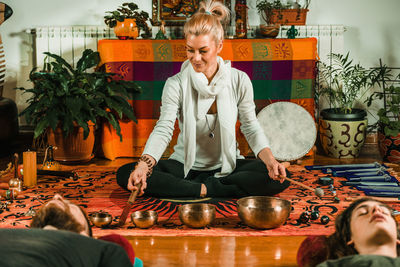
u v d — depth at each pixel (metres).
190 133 2.81
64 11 4.77
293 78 4.25
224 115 2.80
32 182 3.20
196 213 2.37
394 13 4.79
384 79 4.81
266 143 2.74
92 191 3.10
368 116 4.83
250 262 2.03
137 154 4.26
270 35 4.44
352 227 1.53
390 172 3.52
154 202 2.75
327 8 4.77
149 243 2.23
